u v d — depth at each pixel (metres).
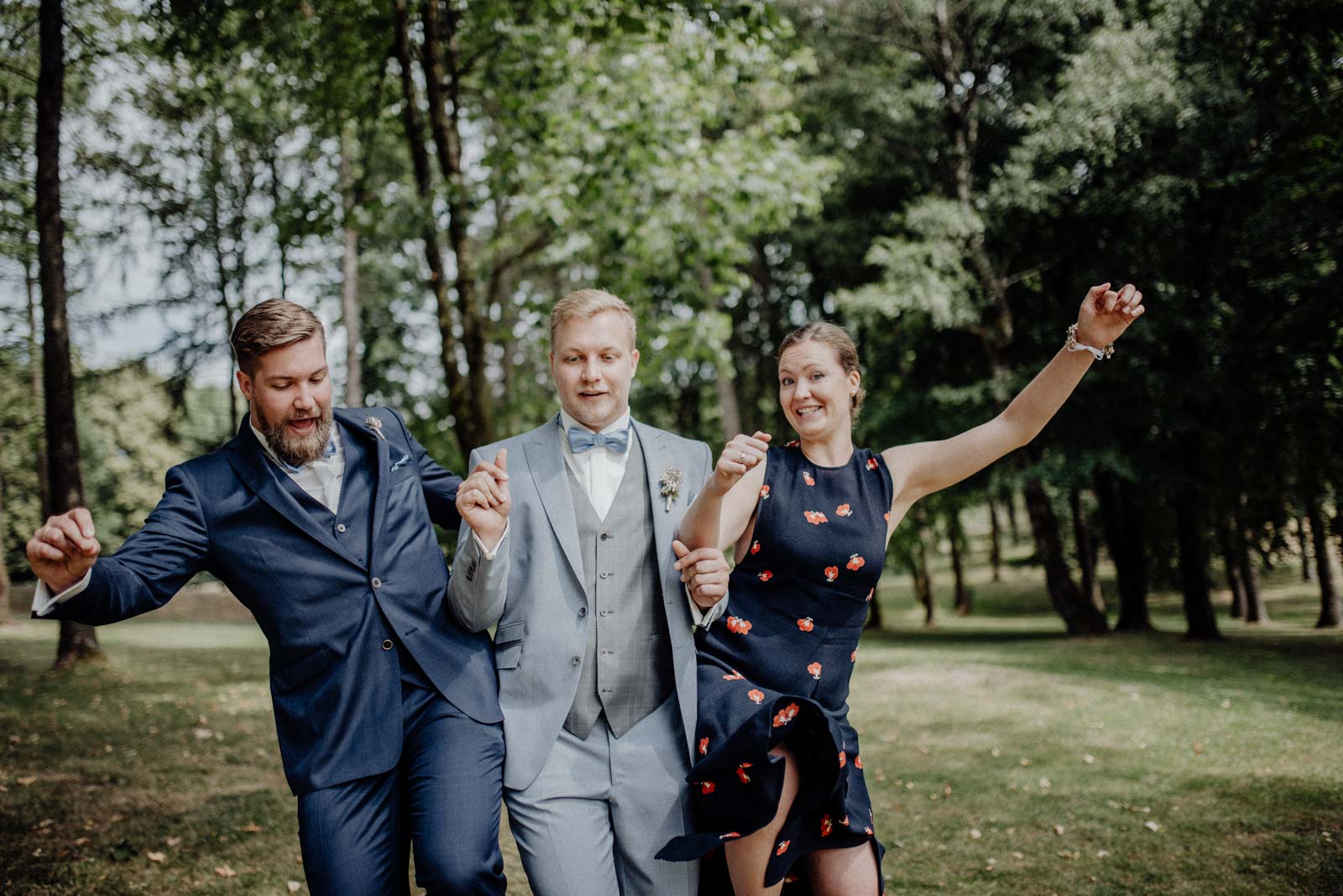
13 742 6.89
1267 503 14.21
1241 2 12.48
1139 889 3.92
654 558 2.70
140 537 2.24
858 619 2.70
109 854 4.31
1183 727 7.39
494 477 2.47
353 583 2.42
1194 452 14.97
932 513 19.08
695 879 2.54
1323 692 9.15
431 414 14.04
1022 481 14.81
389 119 9.59
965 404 16.19
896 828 4.95
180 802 5.28
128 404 24.89
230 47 8.69
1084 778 5.86
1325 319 12.76
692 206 8.93
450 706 2.47
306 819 2.30
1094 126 13.31
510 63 8.61
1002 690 9.55
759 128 9.08
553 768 2.52
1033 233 15.98
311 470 2.51
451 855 2.22
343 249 16.95
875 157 16.41
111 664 11.92
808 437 2.76
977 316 15.00
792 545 2.62
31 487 25.17
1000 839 4.70
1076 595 16.91
